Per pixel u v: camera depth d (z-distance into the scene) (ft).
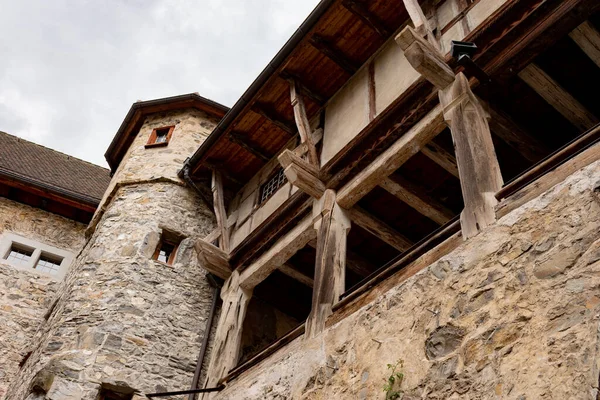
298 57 29.71
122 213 35.88
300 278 31.94
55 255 42.52
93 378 27.99
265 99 32.09
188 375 30.14
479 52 21.42
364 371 18.70
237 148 35.24
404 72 26.30
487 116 21.27
